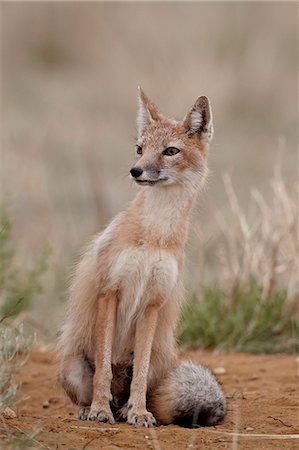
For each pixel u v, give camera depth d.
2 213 12.98
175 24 32.88
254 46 31.48
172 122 9.84
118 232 9.19
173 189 9.37
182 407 9.02
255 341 13.10
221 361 12.23
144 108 10.03
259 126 27.95
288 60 31.62
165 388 9.18
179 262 9.27
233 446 8.00
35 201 18.91
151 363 9.57
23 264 14.16
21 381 10.55
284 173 22.98
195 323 13.16
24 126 25.77
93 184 21.06
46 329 12.97
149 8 34.50
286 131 27.73
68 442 8.10
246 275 13.51
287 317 13.23
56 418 9.14
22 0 35.75
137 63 31.12
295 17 33.09
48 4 35.56
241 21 32.59
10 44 34.97
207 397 9.00
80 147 24.42
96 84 31.53
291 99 29.47
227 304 13.40
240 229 14.13
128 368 9.63
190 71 27.08
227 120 27.91
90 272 9.44
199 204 13.85
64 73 33.72
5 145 22.45
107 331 9.09
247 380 11.11
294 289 13.38
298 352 12.94
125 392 9.77
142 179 9.22
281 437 8.45
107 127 26.89
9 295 12.80
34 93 30.59
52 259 14.78
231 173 21.95
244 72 29.75
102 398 9.05
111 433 8.47
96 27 34.97
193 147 9.63
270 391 10.41
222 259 13.68
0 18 35.50
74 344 9.65
